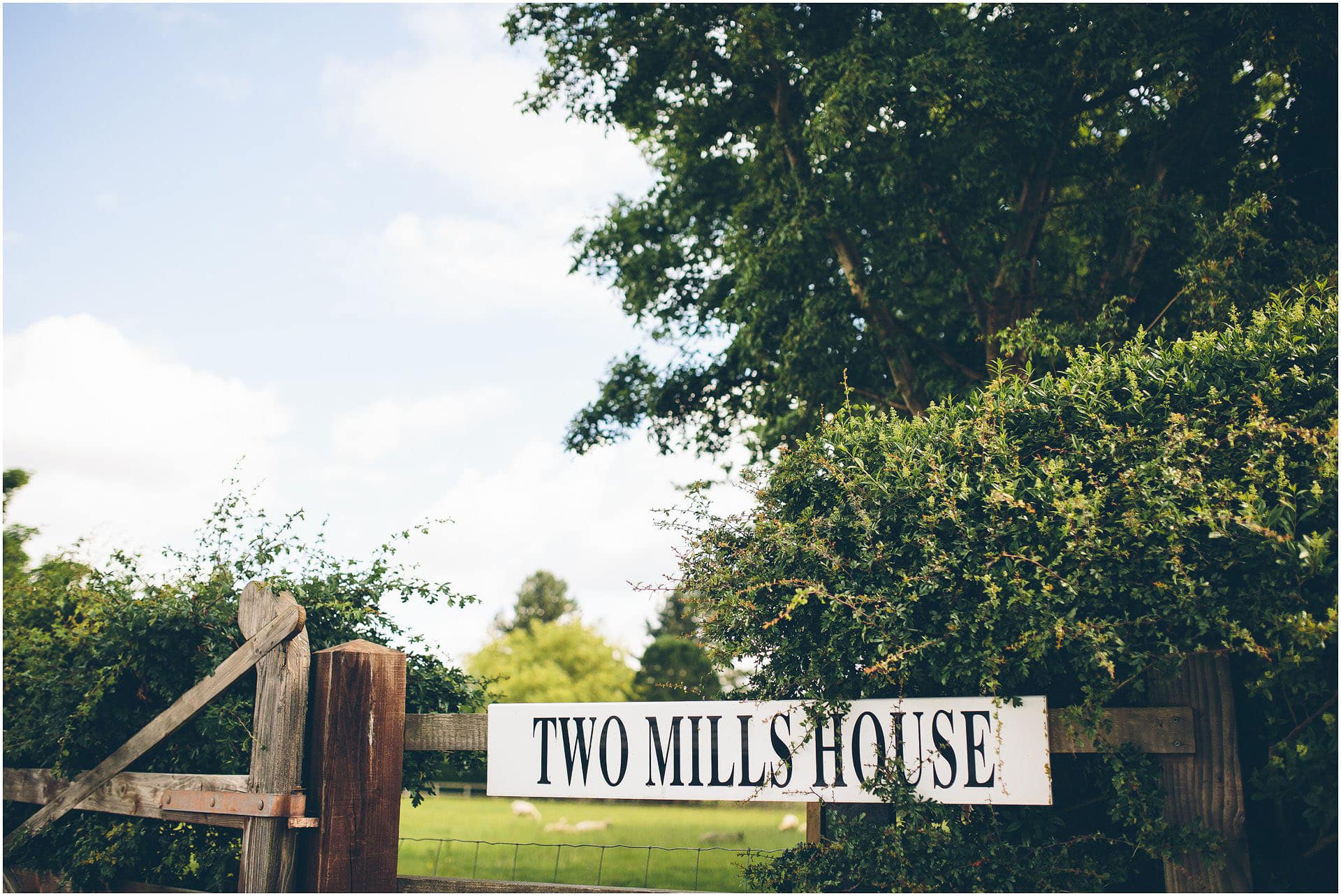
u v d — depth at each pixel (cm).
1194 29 928
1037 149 1040
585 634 5462
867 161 1076
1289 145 895
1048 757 301
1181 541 296
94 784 460
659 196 1438
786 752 339
